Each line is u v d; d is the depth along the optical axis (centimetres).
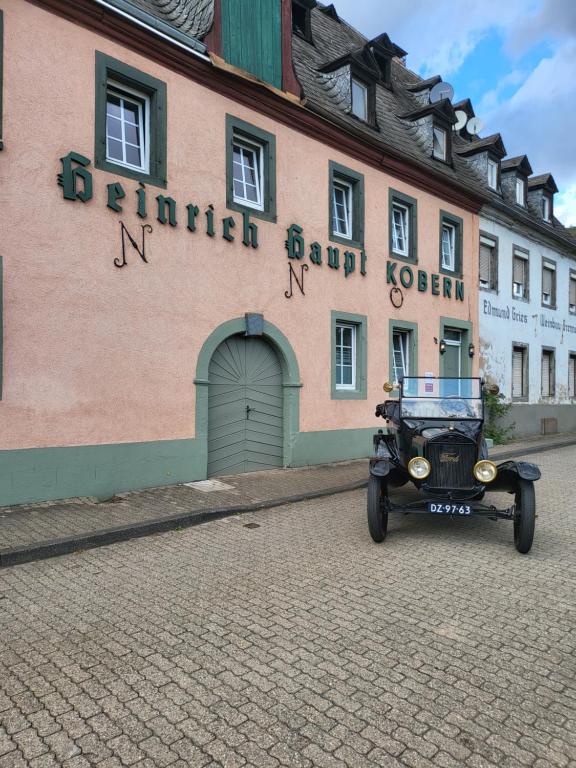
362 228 1181
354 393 1154
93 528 593
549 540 620
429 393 712
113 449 752
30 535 561
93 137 731
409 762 253
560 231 2197
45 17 691
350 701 300
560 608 428
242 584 471
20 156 664
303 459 1045
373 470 589
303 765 250
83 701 298
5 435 657
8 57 659
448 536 629
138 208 777
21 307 665
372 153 1195
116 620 398
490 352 1636
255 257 949
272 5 980
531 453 1461
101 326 739
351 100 1199
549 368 2028
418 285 1337
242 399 962
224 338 897
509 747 264
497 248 1680
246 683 317
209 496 768
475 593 456
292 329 1020
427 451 604
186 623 394
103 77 744
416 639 373
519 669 336
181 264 833
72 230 709
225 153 901
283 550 570
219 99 895
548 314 1983
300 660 344
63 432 704
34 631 380
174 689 310
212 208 877
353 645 364
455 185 1428
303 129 1045
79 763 251
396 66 1869
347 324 1174
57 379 698
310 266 1055
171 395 820
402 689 312
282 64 994
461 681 321
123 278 762
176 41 818
